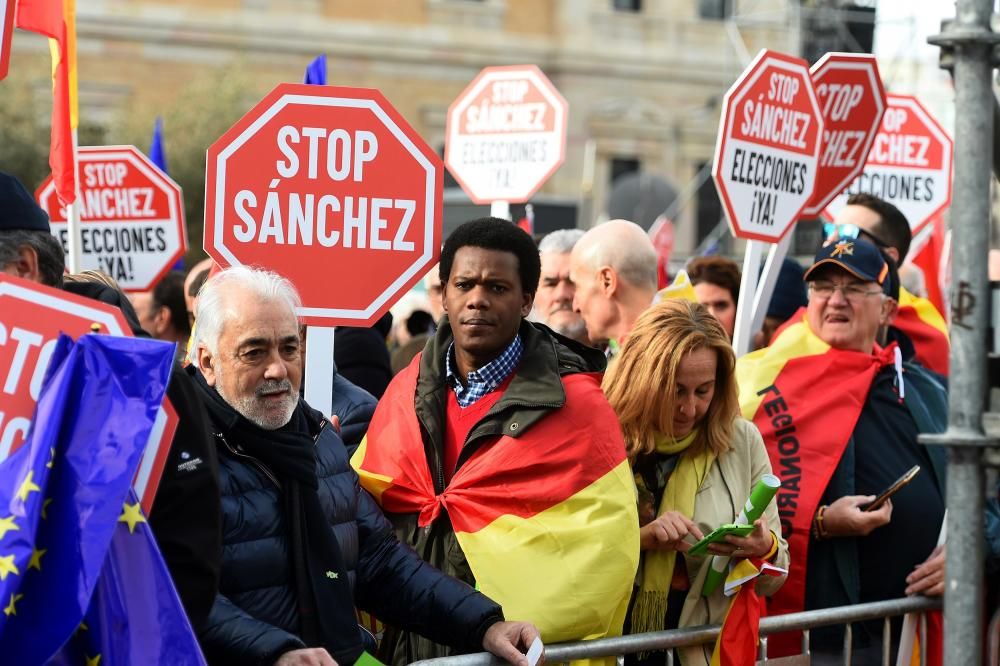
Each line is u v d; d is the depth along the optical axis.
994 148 2.46
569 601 3.31
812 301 4.49
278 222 3.67
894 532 4.25
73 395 2.37
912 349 5.52
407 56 31.77
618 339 4.63
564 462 3.41
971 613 2.42
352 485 3.20
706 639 3.60
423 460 3.57
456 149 6.43
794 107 4.82
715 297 5.59
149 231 5.82
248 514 2.87
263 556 2.88
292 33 30.61
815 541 4.23
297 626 2.91
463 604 3.17
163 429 2.49
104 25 29.09
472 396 3.58
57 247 3.08
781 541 3.76
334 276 3.70
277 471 2.94
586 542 3.35
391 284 3.72
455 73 32.22
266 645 2.68
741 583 3.58
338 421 3.64
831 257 4.43
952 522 2.43
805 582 4.19
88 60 29.08
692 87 33.97
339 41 31.06
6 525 2.29
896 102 6.89
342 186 3.69
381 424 3.69
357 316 3.71
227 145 3.64
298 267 3.69
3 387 2.39
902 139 6.89
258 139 3.65
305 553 2.93
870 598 4.27
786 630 3.85
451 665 3.10
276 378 2.90
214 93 26.03
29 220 3.03
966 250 2.39
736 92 4.62
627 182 21.33
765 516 3.76
